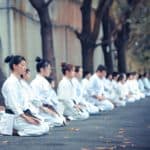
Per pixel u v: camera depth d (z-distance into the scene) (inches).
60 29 1195.3
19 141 458.3
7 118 498.0
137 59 1737.2
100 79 813.9
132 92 1115.3
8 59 508.7
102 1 976.9
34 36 1009.5
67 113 666.2
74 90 675.4
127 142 450.6
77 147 422.6
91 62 984.3
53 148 417.4
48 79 650.8
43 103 574.2
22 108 498.6
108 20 1175.6
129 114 750.5
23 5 951.0
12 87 492.7
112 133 512.7
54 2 1142.3
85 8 976.3
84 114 671.1
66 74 666.8
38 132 494.6
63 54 1212.5
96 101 810.8
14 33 901.8
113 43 1462.8
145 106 935.7
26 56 960.9
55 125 574.9
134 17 1237.1
